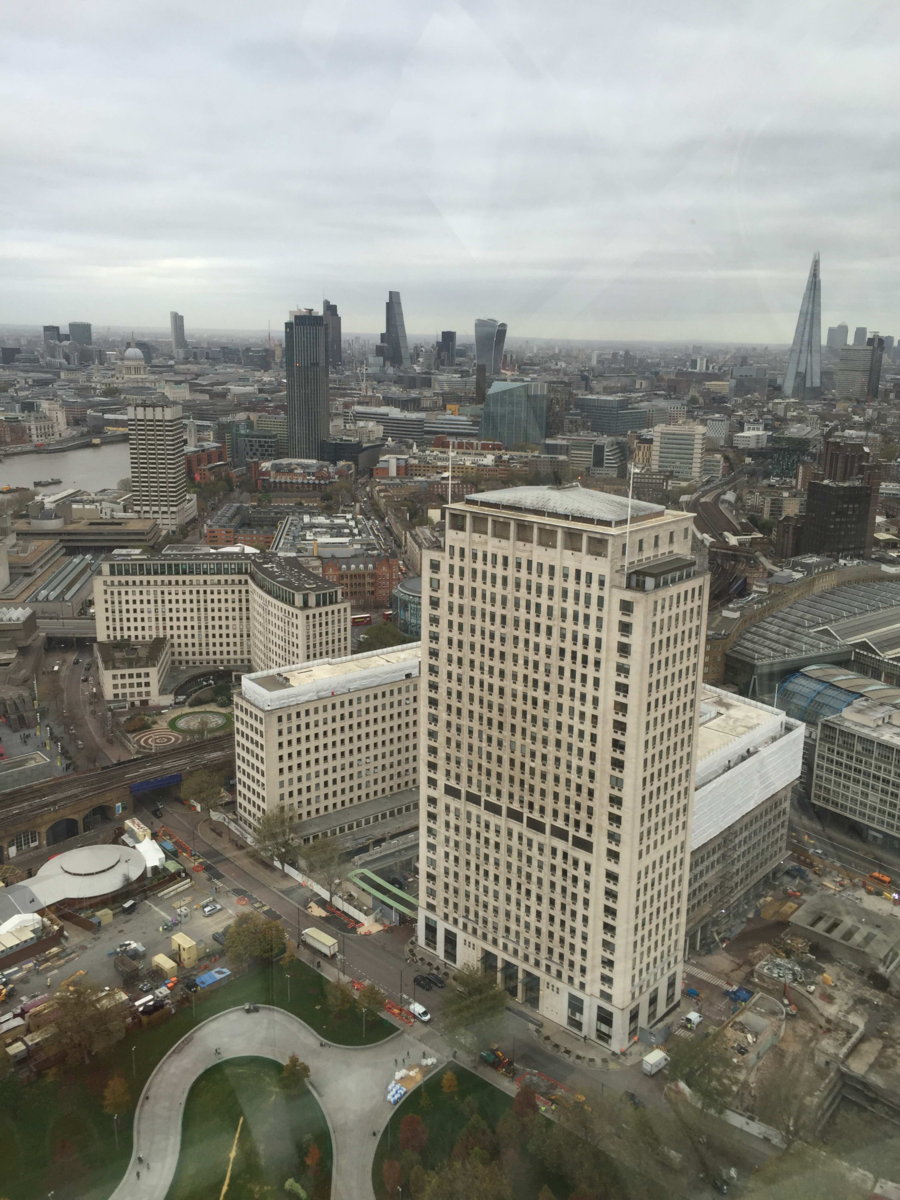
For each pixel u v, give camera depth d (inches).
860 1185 5708.7
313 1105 7116.1
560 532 7322.8
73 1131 6747.1
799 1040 7347.4
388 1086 7342.5
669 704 7500.0
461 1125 6983.3
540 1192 6264.8
